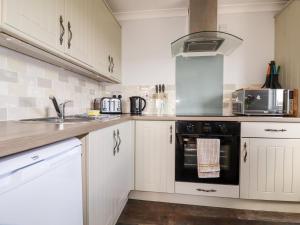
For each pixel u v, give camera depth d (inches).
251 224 66.4
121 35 105.3
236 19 97.6
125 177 74.0
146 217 70.3
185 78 101.7
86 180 43.1
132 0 90.1
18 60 50.4
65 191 32.6
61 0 50.1
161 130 79.2
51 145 31.3
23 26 37.6
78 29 58.7
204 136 76.2
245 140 74.0
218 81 99.7
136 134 81.0
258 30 96.7
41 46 43.7
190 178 77.8
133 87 105.7
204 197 79.4
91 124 43.9
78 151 37.5
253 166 73.9
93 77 89.8
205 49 88.7
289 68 84.8
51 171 28.7
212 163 75.0
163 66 103.3
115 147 62.1
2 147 21.3
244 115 82.2
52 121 51.6
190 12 82.7
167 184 79.4
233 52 98.3
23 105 52.4
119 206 67.2
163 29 102.8
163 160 79.4
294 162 72.0
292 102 80.8
